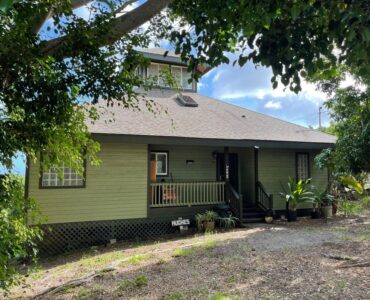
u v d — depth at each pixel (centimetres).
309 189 1395
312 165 1452
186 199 1163
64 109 363
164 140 1066
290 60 293
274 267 600
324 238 857
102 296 511
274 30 288
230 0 297
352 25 236
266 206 1268
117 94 408
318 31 284
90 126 983
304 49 288
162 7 419
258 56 302
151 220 1093
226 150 1226
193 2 372
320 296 455
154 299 484
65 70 361
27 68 320
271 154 1379
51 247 948
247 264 626
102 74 383
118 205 1051
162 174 1250
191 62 381
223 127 1285
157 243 957
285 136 1334
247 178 1398
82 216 999
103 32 380
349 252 688
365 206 1546
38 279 656
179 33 380
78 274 652
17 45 312
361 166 832
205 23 362
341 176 1359
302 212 1384
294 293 471
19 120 348
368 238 830
